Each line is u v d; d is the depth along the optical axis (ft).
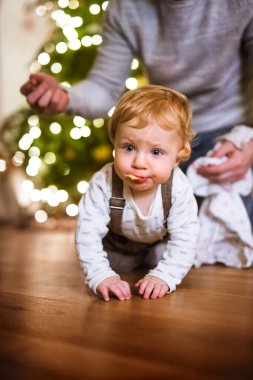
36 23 10.53
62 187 8.64
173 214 3.41
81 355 1.96
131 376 1.76
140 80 7.43
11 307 2.82
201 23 4.42
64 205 9.28
